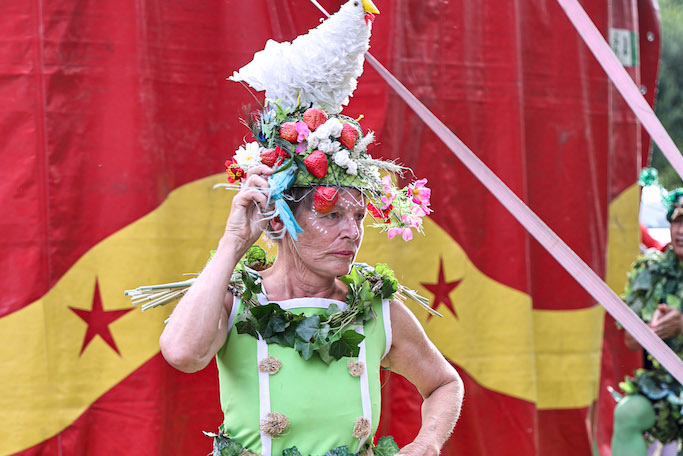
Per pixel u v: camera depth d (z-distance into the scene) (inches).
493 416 272.2
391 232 141.2
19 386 220.2
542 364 289.4
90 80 228.7
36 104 223.9
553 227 289.7
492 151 275.0
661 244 384.8
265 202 127.6
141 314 231.9
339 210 131.8
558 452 289.6
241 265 136.6
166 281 235.1
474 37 272.1
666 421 277.6
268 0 245.9
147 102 232.8
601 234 301.0
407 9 261.7
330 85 136.6
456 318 269.0
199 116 240.8
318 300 135.9
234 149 244.4
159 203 234.1
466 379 270.2
